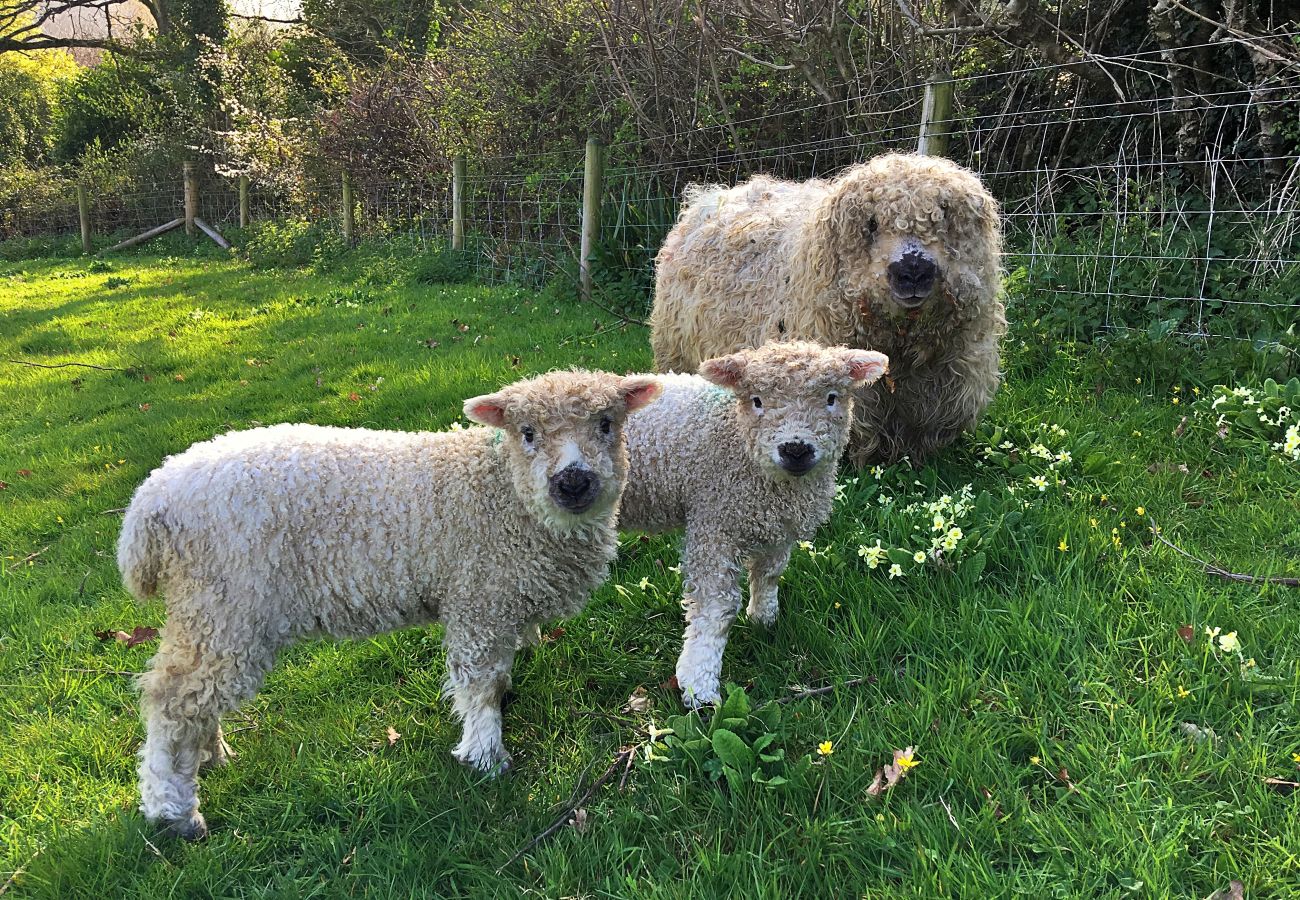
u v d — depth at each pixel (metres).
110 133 27.16
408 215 15.19
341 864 2.38
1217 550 3.29
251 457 2.52
